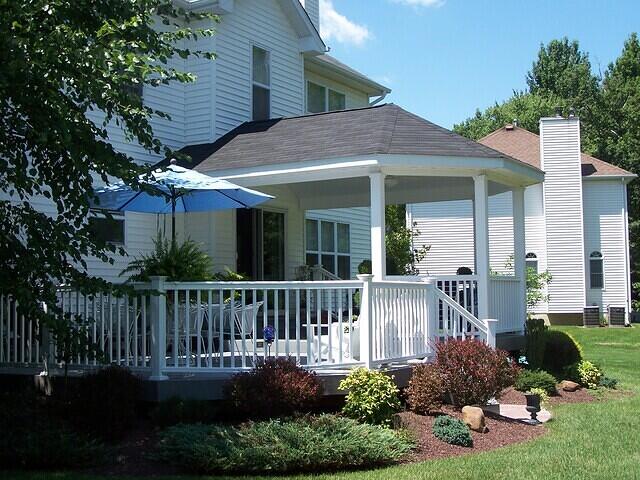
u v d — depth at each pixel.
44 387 9.69
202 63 15.41
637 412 11.06
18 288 7.41
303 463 7.20
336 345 10.91
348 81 20.86
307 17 17.88
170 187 9.36
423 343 10.70
